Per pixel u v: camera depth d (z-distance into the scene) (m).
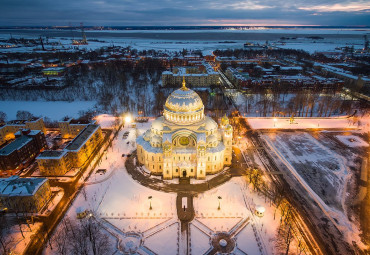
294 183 104.94
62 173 108.62
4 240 75.62
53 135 151.12
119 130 156.25
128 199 94.81
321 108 185.75
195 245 75.56
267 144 139.88
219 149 108.50
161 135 109.69
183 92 108.25
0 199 84.75
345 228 81.44
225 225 82.81
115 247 74.44
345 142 142.00
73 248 73.12
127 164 118.00
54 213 87.56
